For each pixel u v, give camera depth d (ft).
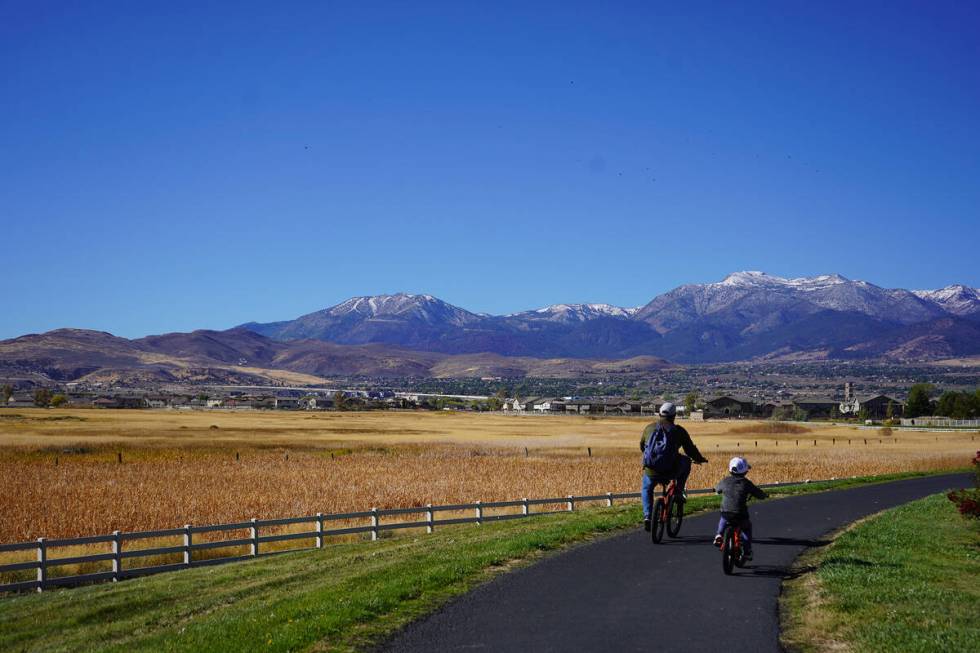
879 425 474.90
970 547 55.57
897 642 31.22
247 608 39.55
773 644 31.91
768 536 59.06
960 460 186.39
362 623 35.01
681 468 53.57
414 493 126.52
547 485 138.00
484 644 31.89
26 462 193.88
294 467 178.60
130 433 305.73
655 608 37.27
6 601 54.13
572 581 42.83
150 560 79.36
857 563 46.26
